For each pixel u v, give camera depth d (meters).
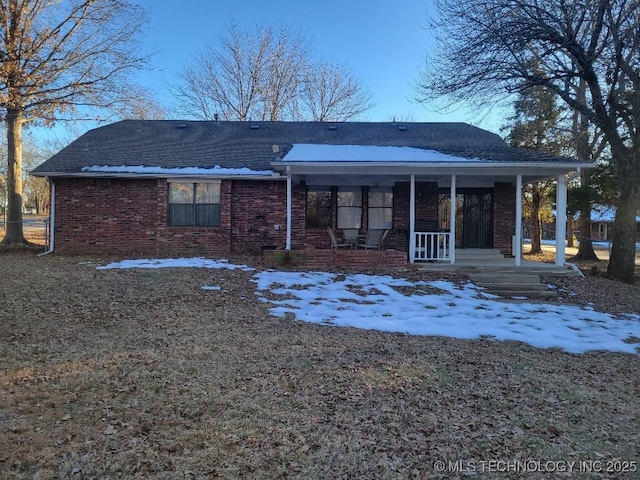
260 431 3.68
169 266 11.51
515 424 4.00
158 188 14.84
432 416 4.09
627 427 4.02
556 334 7.20
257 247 15.23
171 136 17.52
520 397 4.61
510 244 15.63
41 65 15.98
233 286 9.63
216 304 8.18
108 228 14.85
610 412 4.34
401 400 4.41
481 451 3.50
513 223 15.64
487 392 4.70
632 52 12.21
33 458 3.18
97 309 7.47
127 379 4.67
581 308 9.31
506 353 6.15
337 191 15.56
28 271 10.31
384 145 15.90
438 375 5.14
